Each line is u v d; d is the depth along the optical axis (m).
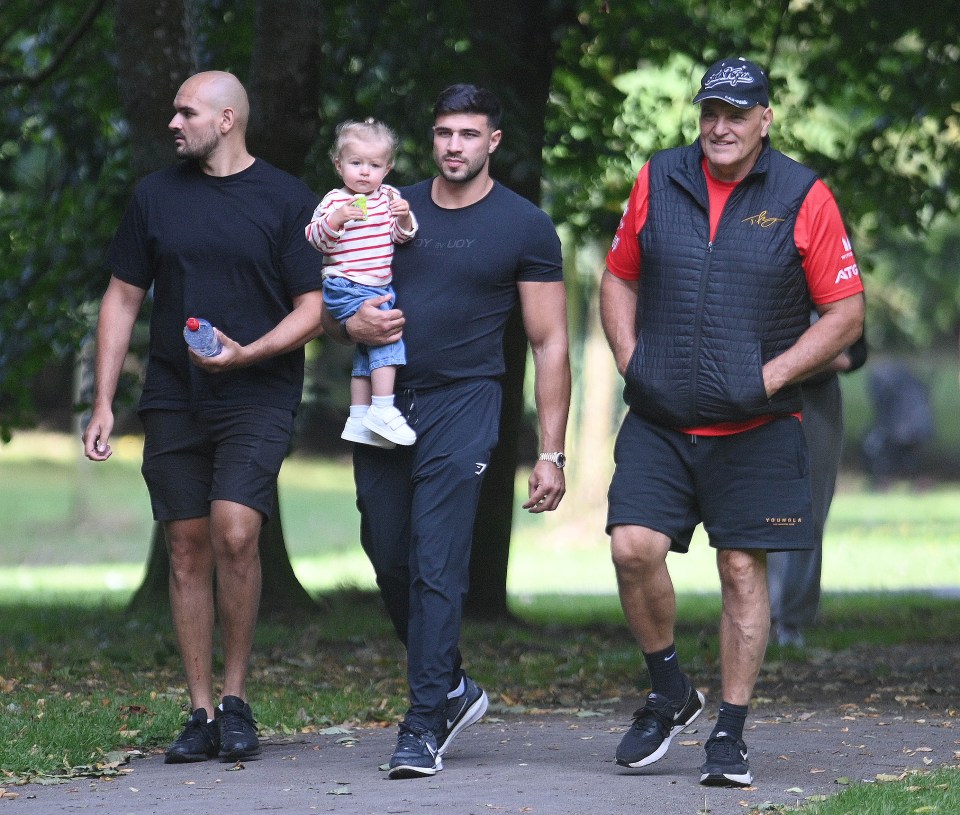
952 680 28.94
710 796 17.23
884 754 20.02
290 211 20.38
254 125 33.00
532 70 40.78
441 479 18.97
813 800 16.70
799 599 33.59
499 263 19.28
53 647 32.38
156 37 31.12
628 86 51.09
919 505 113.69
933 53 45.84
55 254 44.94
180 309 20.39
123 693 25.64
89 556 84.88
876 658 32.88
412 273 19.39
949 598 51.28
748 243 17.98
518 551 85.81
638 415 18.69
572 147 44.62
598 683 29.31
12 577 65.44
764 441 18.12
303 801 17.17
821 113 57.31
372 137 19.28
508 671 30.45
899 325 129.50
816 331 18.00
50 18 45.69
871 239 50.06
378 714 24.55
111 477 122.12
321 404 42.94
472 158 19.16
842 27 44.59
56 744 20.69
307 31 32.84
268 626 36.59
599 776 18.55
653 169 18.67
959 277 123.88
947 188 48.59
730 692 18.17
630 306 18.97
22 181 47.81
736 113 17.75
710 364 17.91
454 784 18.03
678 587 62.62
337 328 19.59
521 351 41.94
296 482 127.38
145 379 20.84
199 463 20.55
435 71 36.59
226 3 40.88
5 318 45.56
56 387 142.25
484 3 40.72
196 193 20.45
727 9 47.72
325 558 76.88
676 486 18.34
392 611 20.28
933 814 15.89
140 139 31.38
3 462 127.62
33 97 45.00
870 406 148.75
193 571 20.62
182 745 20.09
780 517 18.06
